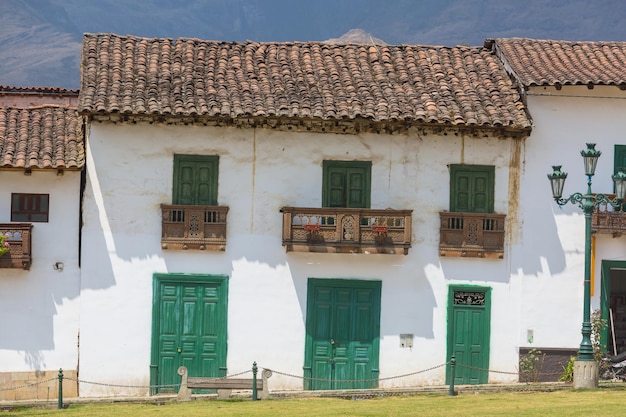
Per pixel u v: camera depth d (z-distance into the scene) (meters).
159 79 28.31
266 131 27.86
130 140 27.53
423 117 27.34
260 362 27.75
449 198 28.23
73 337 27.30
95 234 27.38
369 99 27.91
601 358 27.94
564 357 28.38
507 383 27.97
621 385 25.58
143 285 27.50
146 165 27.56
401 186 28.12
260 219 27.81
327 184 27.98
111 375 27.36
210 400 24.52
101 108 26.64
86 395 27.23
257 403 23.78
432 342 28.08
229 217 27.73
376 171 28.08
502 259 28.28
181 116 27.16
